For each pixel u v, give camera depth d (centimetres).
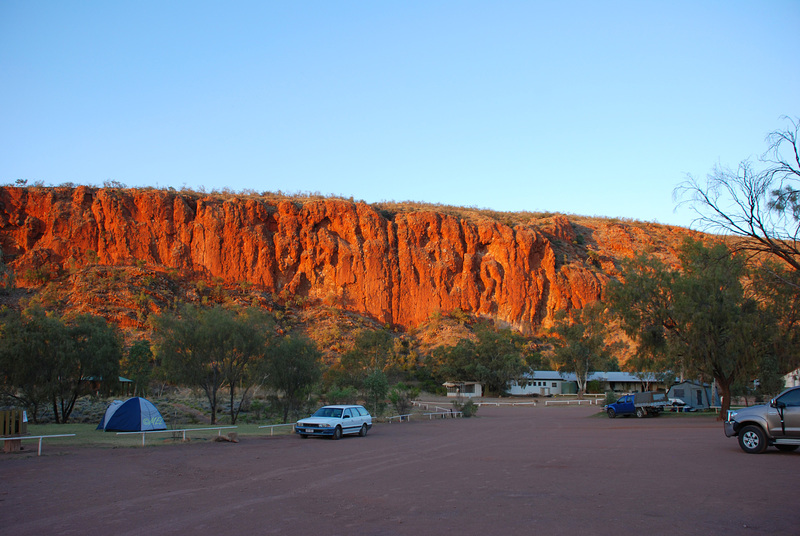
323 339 8612
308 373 3544
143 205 9662
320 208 10738
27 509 841
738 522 724
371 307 10219
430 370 8350
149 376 4934
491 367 7706
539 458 1471
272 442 2062
